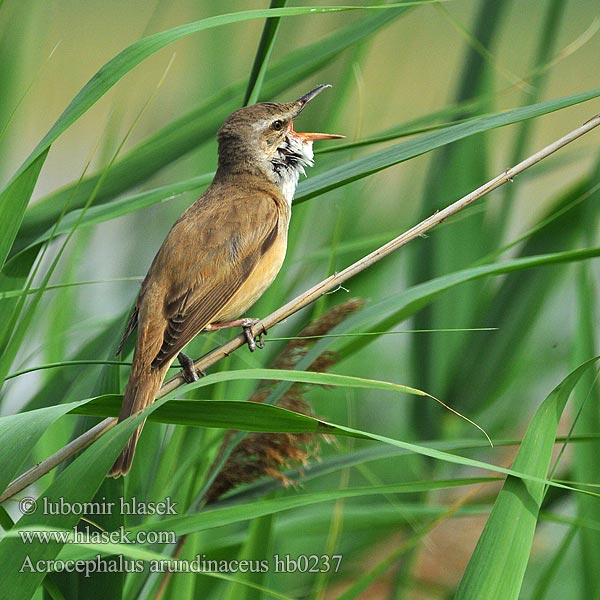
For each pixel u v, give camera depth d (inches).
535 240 407.5
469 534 434.9
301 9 263.3
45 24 430.6
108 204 323.6
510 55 529.0
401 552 324.8
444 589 401.1
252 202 363.3
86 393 362.6
